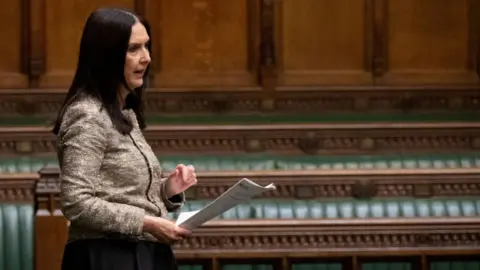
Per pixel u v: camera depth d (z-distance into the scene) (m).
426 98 12.70
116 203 4.27
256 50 12.79
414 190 10.04
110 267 4.27
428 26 13.06
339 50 12.94
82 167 4.19
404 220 7.58
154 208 4.41
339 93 12.59
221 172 9.96
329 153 11.41
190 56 12.77
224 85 12.74
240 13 12.85
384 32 12.95
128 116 4.46
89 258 4.27
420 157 11.35
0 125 11.77
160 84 12.66
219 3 12.81
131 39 4.38
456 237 7.59
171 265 4.46
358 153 11.45
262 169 10.75
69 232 4.38
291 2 12.86
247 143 11.34
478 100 12.79
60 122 4.35
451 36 13.09
